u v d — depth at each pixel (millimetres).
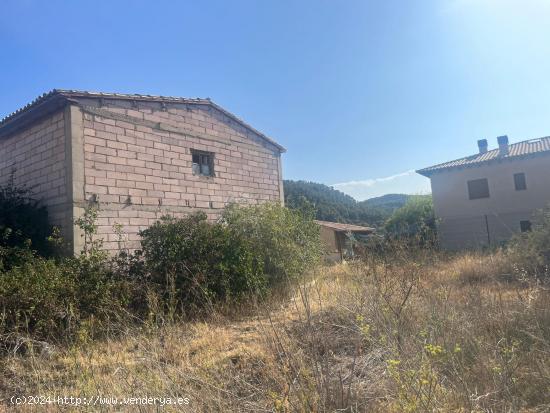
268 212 10094
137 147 10391
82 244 8867
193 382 3734
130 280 7418
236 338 5691
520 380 3623
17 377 4512
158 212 10648
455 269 9164
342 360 3986
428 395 2928
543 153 23031
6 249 7516
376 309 4422
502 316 4871
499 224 24297
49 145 9625
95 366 4531
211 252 8094
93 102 9594
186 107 11789
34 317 5750
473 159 26203
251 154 13773
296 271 8945
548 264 8500
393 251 6742
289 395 3219
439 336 4172
